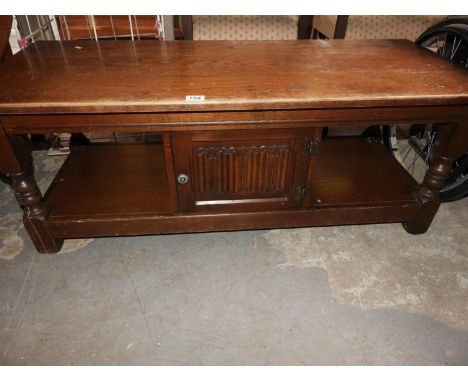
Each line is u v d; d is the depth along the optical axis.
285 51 1.24
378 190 1.31
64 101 0.87
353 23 1.90
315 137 1.04
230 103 0.89
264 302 1.11
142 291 1.14
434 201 1.25
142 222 1.17
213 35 1.88
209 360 0.96
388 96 0.94
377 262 1.25
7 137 0.94
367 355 0.98
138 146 1.53
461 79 1.05
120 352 0.98
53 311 1.07
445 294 1.15
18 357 0.96
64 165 1.41
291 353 0.98
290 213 1.22
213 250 1.29
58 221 1.14
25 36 1.63
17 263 1.21
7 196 1.51
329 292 1.15
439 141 1.15
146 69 1.08
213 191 1.14
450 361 0.97
